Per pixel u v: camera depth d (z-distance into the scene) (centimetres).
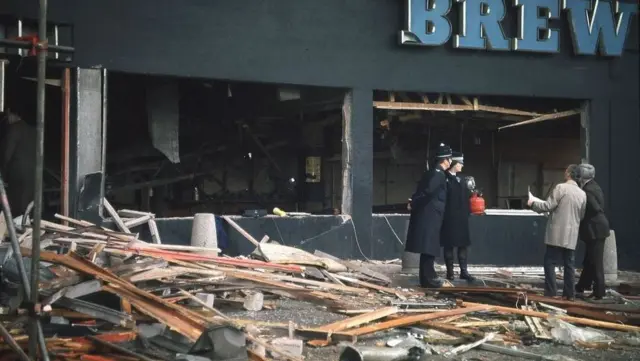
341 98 1552
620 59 1698
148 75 1373
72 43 1289
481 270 1468
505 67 1612
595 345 777
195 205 1880
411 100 1667
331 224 1485
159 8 1355
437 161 1159
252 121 1866
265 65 1435
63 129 1285
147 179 1798
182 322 669
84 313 656
